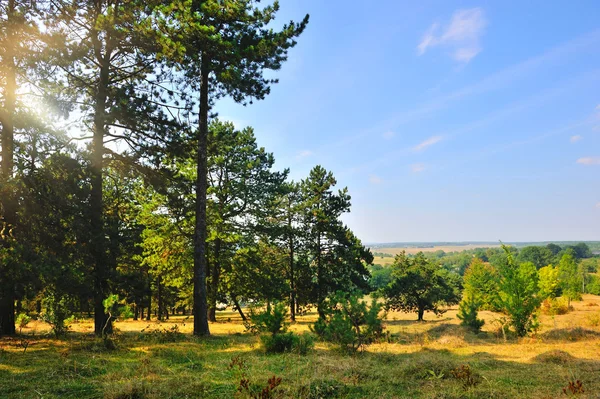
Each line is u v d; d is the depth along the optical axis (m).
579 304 47.00
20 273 9.77
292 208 31.88
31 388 6.07
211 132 16.20
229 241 25.59
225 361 8.74
